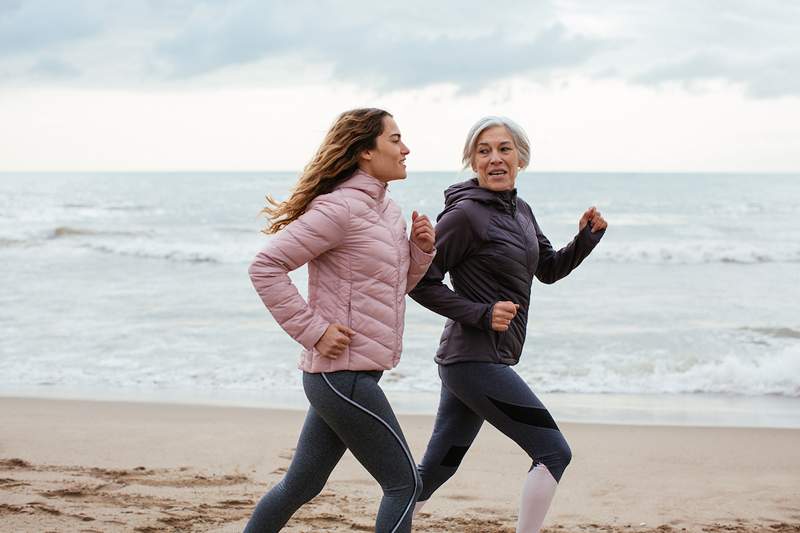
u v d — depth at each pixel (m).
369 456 2.94
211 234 28.31
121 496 4.66
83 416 6.99
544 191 58.41
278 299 2.83
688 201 46.09
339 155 2.96
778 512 4.65
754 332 11.50
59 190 65.44
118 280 17.06
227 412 7.19
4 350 10.17
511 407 3.29
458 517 4.44
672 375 9.08
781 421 7.22
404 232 3.08
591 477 5.38
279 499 3.07
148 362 9.61
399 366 9.27
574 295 14.99
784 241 25.20
